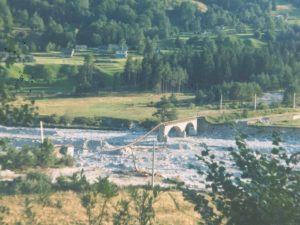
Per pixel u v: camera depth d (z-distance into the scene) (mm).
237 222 19031
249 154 19625
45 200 24469
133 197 19625
